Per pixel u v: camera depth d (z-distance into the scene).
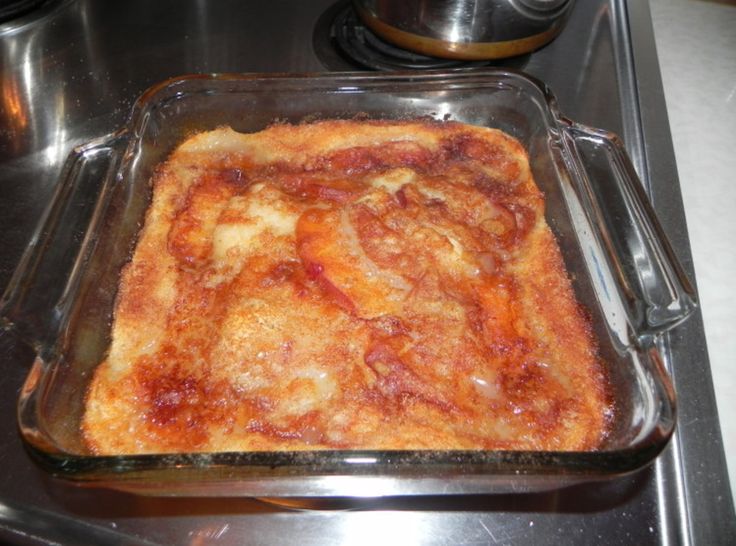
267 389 0.28
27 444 0.24
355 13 0.44
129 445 0.27
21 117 0.42
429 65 0.42
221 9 0.48
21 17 0.48
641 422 0.26
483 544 0.27
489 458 0.24
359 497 0.26
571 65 0.45
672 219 0.38
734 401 0.33
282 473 0.24
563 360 0.30
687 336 0.33
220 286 0.31
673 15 0.56
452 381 0.28
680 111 0.47
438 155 0.37
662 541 0.27
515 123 0.38
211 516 0.27
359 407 0.28
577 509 0.27
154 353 0.30
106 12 0.48
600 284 0.31
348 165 0.36
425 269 0.31
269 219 0.32
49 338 0.28
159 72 0.44
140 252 0.33
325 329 0.29
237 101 0.37
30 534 0.27
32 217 0.37
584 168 0.34
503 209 0.34
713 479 0.29
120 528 0.27
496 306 0.31
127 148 0.34
